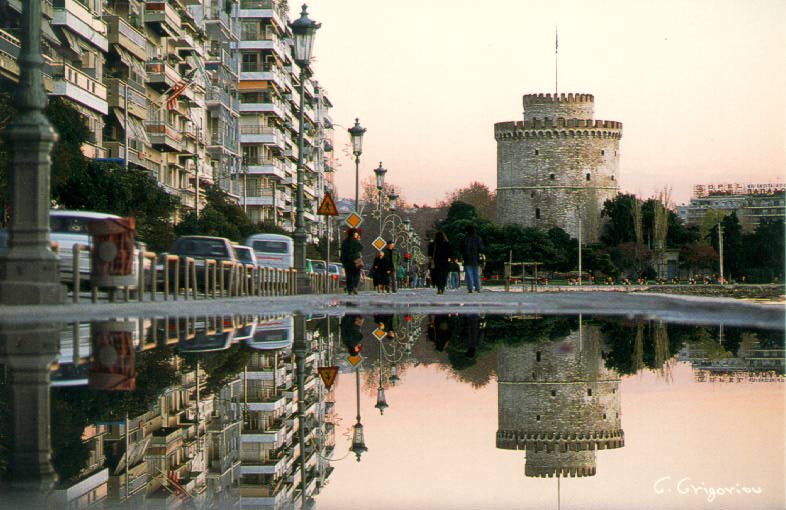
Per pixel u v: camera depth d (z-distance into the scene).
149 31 80.62
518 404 6.68
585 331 13.12
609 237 167.25
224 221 81.56
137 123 75.69
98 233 20.41
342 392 7.64
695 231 181.75
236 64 114.31
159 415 6.46
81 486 4.48
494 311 20.00
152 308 18.86
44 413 6.12
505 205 168.50
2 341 10.52
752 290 130.25
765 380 7.67
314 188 159.50
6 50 50.91
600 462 4.94
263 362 9.63
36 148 16.92
